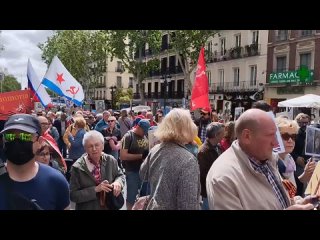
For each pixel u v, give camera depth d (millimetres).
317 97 15906
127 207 6434
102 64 58656
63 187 2592
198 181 3084
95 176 4270
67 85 12672
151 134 6223
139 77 41969
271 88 32594
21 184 2451
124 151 6426
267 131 2689
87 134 4328
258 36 34250
